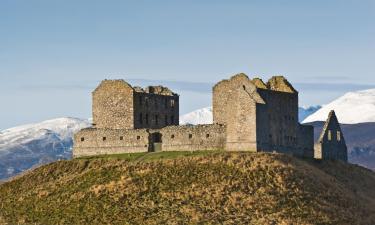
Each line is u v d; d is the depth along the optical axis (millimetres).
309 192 193500
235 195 186000
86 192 195500
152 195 189250
